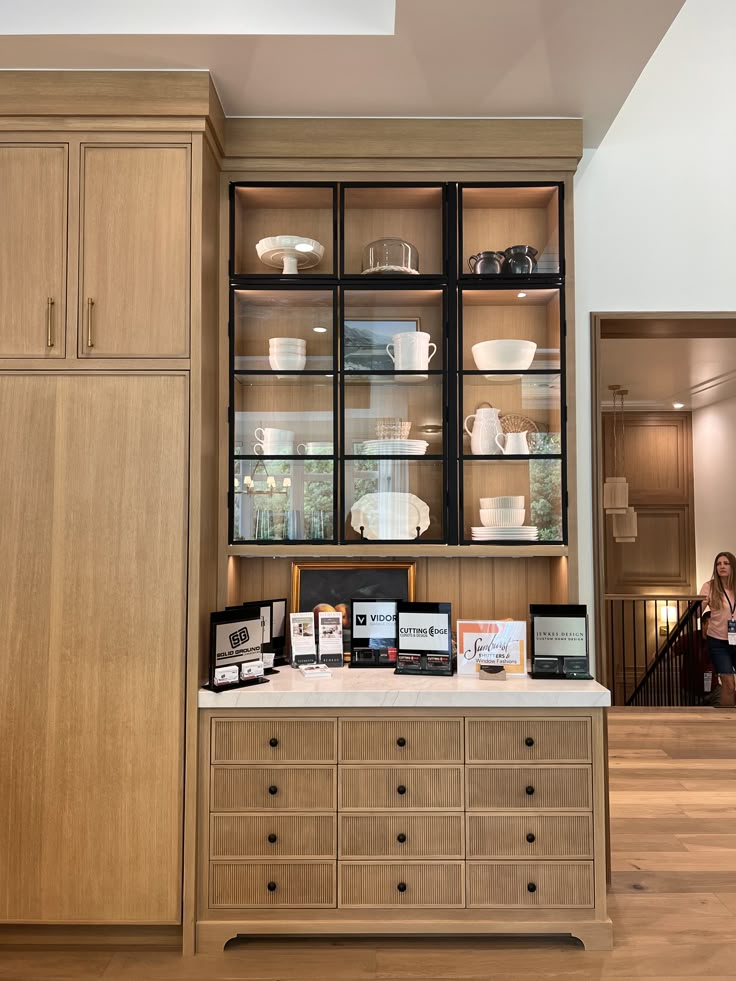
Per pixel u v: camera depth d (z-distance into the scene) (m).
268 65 2.44
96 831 2.39
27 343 2.46
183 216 2.47
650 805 3.54
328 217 2.89
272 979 2.23
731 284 3.51
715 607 5.62
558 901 2.39
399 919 2.39
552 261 2.84
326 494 2.79
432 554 2.77
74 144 2.48
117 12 2.29
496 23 2.23
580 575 3.43
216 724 2.41
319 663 2.72
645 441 9.30
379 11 2.30
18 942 2.41
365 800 2.41
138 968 2.29
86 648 2.42
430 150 2.77
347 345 2.84
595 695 2.39
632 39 2.32
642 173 3.53
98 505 2.44
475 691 2.39
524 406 2.82
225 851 2.40
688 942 2.41
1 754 2.41
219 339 2.77
